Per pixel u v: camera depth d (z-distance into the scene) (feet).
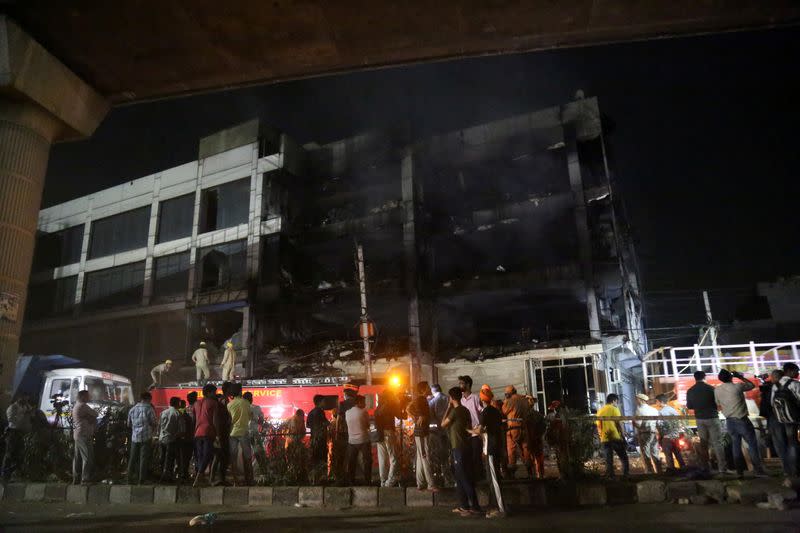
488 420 25.50
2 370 42.42
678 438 33.27
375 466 44.16
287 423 36.24
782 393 27.35
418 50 49.44
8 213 44.65
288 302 110.73
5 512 28.63
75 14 44.21
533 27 46.34
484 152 111.04
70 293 137.39
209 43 47.98
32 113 47.44
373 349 100.99
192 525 23.88
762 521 21.50
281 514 26.68
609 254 101.40
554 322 116.98
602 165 106.63
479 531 21.48
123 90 53.31
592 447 30.37
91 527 24.04
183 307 116.16
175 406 34.86
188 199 125.70
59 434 37.01
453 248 118.21
